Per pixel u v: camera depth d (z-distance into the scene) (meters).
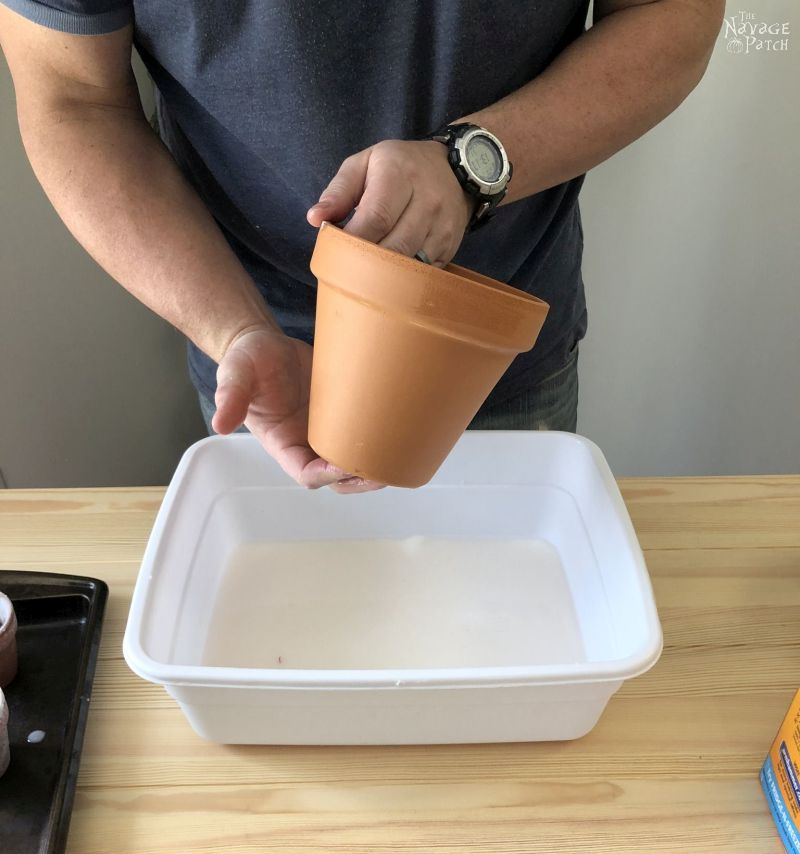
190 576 0.67
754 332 1.29
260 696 0.52
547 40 0.67
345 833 0.53
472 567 0.76
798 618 0.69
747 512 0.81
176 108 0.70
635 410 1.40
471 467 0.77
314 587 0.73
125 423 1.31
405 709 0.54
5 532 0.77
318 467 0.54
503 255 0.77
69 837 0.52
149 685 0.63
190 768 0.57
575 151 0.61
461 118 0.62
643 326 1.30
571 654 0.67
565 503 0.77
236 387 0.52
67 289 1.14
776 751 0.53
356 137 0.65
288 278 0.79
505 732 0.57
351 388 0.44
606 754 0.58
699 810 0.54
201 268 0.63
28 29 0.60
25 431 1.20
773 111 1.09
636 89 0.63
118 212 0.64
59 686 0.62
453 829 0.53
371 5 0.59
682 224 1.19
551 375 0.90
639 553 0.62
